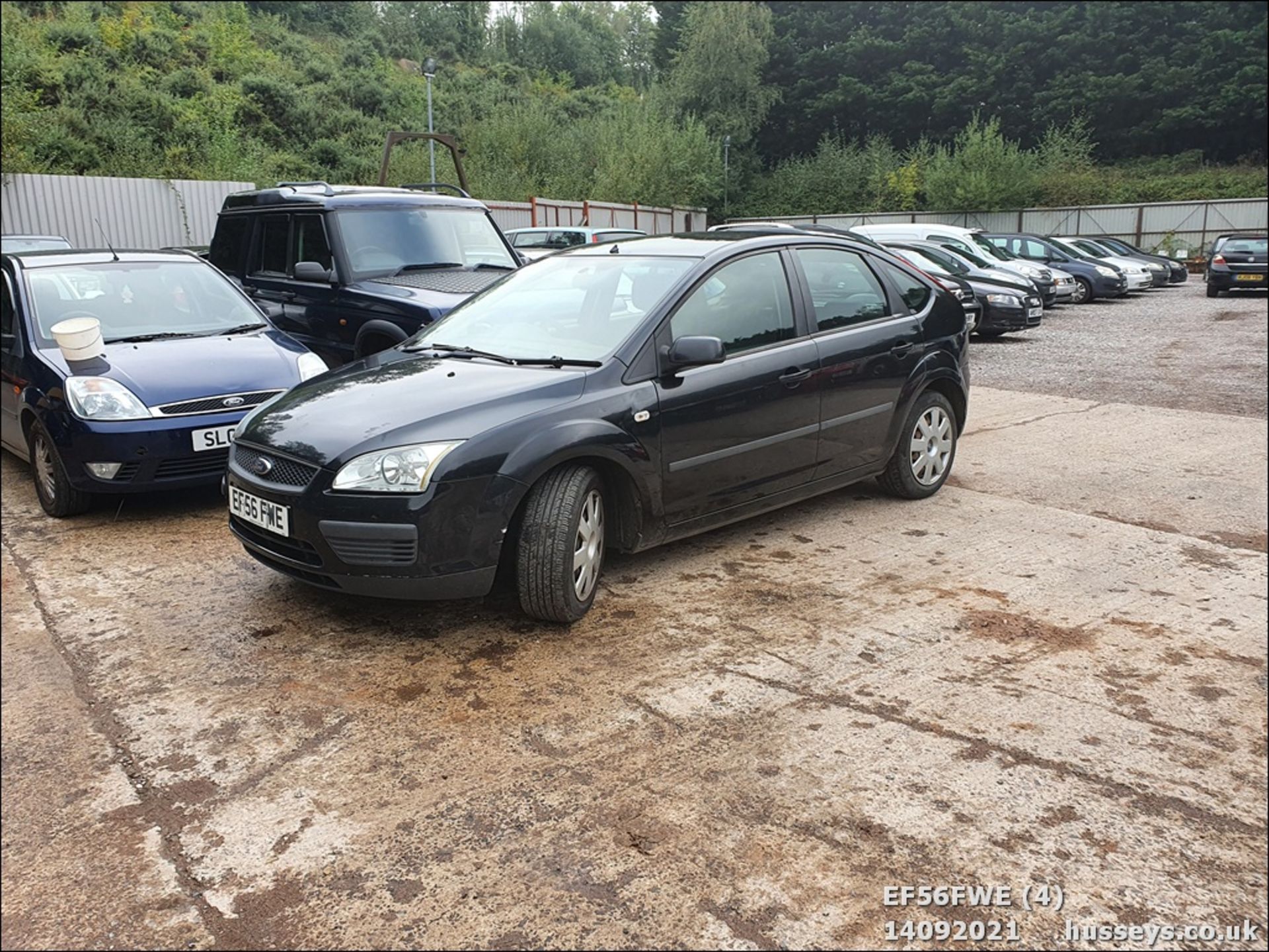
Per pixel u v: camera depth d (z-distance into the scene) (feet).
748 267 15.20
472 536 11.54
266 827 8.48
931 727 10.09
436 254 25.66
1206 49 154.81
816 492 16.19
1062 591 13.94
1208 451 22.72
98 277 20.77
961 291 43.75
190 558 15.51
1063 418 26.71
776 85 175.32
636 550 13.56
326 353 24.59
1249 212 119.96
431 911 7.42
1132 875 7.85
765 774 9.21
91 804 8.84
